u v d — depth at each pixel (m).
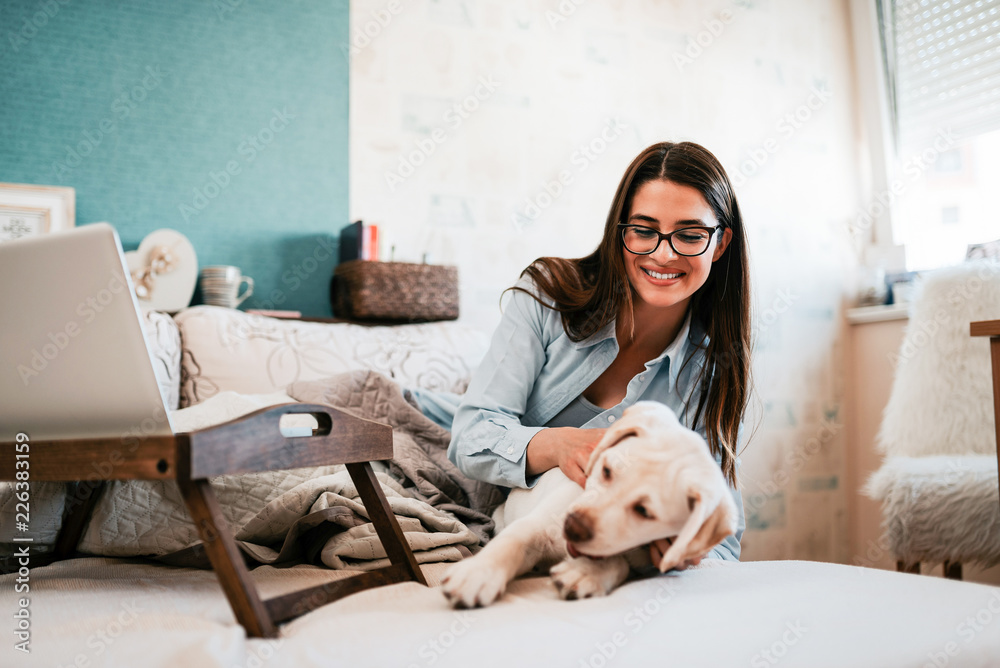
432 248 2.51
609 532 0.82
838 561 3.00
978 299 2.17
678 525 0.82
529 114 2.68
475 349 2.09
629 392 1.27
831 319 3.09
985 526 1.73
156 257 2.06
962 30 2.78
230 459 0.80
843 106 3.20
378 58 2.47
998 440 1.41
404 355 1.98
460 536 1.19
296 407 0.90
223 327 1.86
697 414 1.30
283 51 2.35
